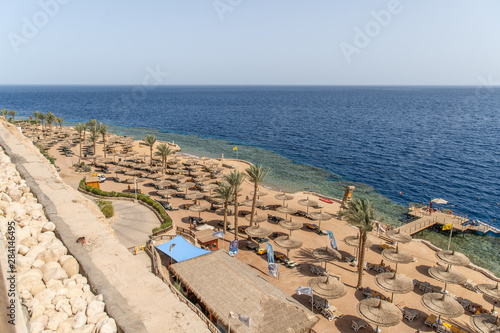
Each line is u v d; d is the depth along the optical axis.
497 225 50.03
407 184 67.88
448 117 171.88
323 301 26.09
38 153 25.23
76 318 6.63
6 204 11.95
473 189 64.94
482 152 93.69
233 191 38.94
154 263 25.22
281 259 32.84
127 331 6.15
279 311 21.14
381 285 25.45
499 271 36.84
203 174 60.69
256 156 90.31
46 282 7.73
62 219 11.24
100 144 89.81
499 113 189.50
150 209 41.62
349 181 69.62
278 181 68.19
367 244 32.81
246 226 41.62
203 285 23.28
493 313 25.92
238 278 23.94
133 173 58.12
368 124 148.38
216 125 147.12
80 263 8.51
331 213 47.31
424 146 102.06
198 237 33.62
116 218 38.06
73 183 52.91
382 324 21.78
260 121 160.12
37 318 6.71
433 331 23.88
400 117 172.75
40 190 14.27
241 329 19.56
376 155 91.56
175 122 156.25
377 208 54.59
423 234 45.66
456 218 48.22
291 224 37.38
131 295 7.50
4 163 17.86
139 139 111.00
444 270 28.39
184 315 7.07
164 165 64.69
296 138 116.56
